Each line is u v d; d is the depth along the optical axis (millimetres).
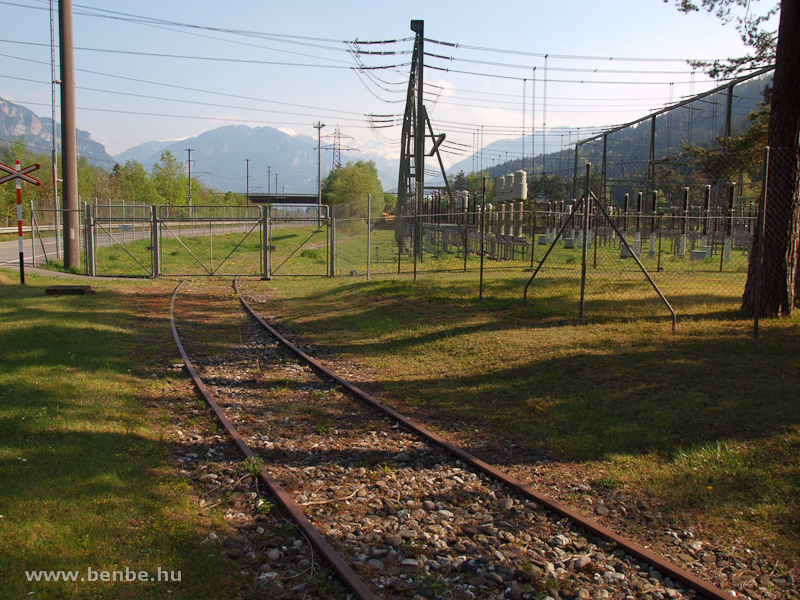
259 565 4227
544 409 7652
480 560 4363
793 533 4547
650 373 8281
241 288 21297
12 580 3574
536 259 27672
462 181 90938
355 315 15336
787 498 4977
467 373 9555
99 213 53594
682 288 16406
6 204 48719
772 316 11031
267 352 11633
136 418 7066
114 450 5883
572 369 8859
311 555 4348
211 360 10758
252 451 6250
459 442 6840
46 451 5590
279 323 14961
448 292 17031
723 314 11609
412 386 9219
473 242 34250
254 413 7883
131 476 5312
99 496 4770
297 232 64250
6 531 4105
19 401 7012
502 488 5617
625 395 7676
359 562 4301
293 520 4855
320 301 17984
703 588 3930
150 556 4043
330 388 9172
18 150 50562
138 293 19359
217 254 36156
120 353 10398
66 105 24188
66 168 24453
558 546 4586
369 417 7766
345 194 93812
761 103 21406
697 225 33375
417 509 5211
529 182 61688
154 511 4691
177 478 5543
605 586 4070
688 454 5930
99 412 7012
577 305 13836
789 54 10562
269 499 5289
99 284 20688
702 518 4875
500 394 8422
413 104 41406
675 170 45562
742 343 9164
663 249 34406
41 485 4852
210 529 4660
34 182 19203
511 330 11617
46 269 24344
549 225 35688
